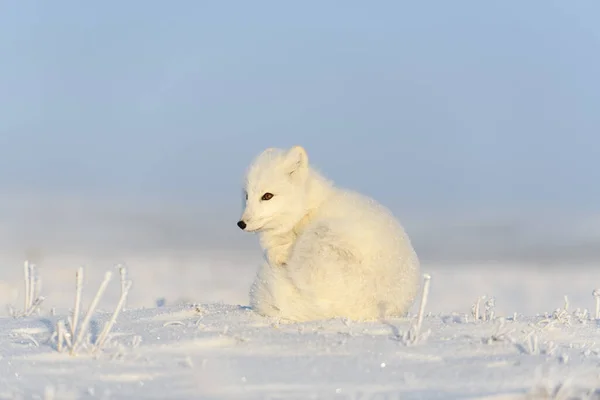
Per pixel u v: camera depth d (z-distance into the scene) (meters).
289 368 8.22
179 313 12.76
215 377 7.79
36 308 14.62
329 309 11.84
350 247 11.86
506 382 7.83
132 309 13.67
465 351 9.30
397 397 6.92
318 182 13.16
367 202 12.86
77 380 7.73
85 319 9.14
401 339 9.85
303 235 12.19
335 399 6.97
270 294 12.16
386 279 12.06
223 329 10.61
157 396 7.04
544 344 9.95
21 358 8.75
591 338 10.80
